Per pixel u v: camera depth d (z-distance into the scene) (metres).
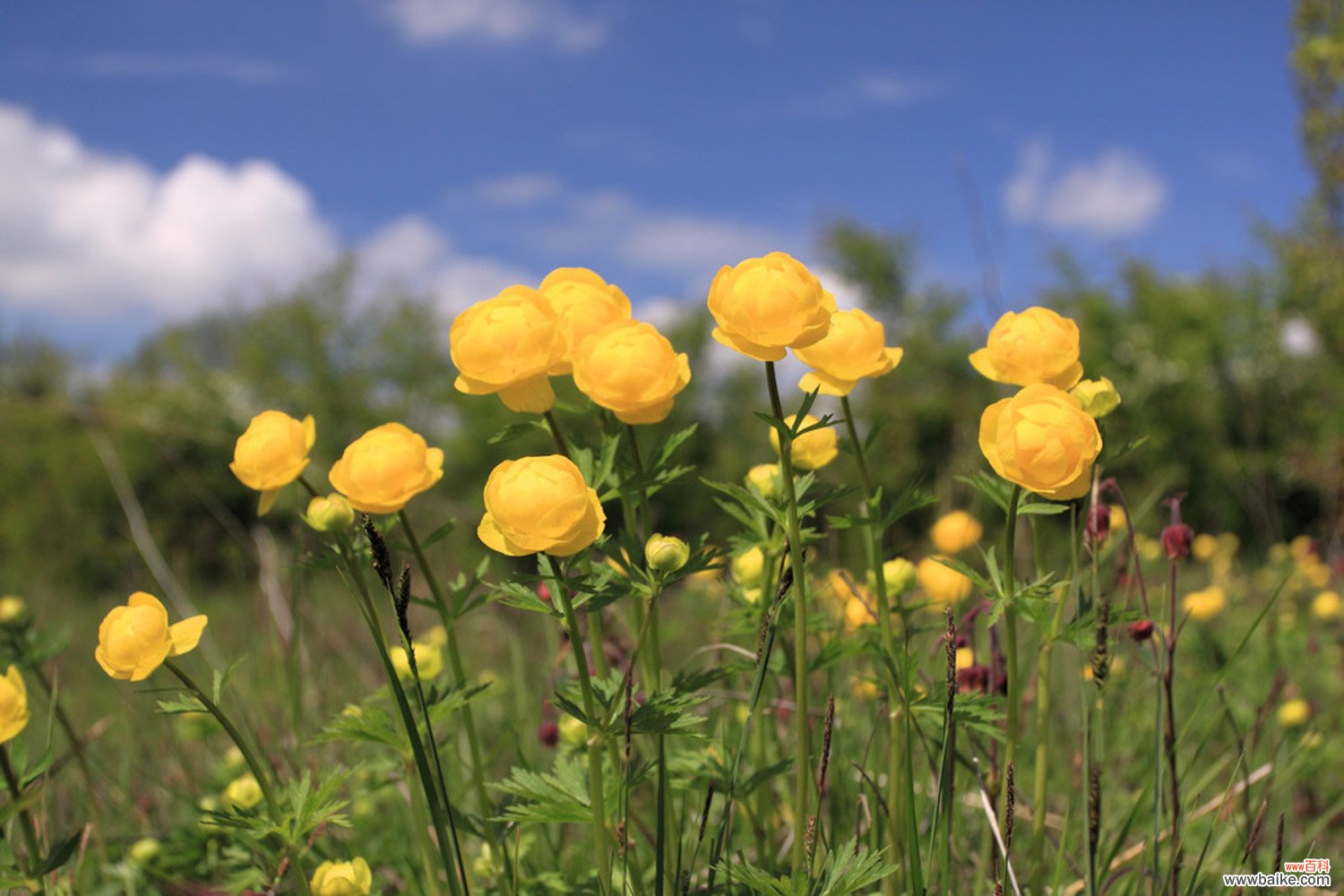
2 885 0.56
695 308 6.41
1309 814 0.79
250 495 4.34
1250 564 1.83
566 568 0.51
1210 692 0.62
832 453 0.62
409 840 0.74
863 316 0.57
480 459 5.28
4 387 7.26
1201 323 5.57
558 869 0.65
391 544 0.57
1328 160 5.21
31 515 4.37
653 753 0.60
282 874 0.62
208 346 8.57
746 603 0.67
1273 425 4.84
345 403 7.97
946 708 0.53
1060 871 0.57
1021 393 0.52
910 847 0.52
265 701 0.92
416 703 0.59
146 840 0.71
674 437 0.56
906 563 0.66
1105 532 0.62
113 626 0.53
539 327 0.50
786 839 0.70
